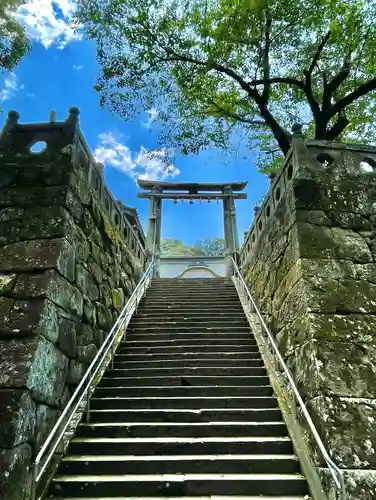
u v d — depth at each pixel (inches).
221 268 620.4
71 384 170.4
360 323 155.0
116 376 204.4
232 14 271.4
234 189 532.4
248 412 166.9
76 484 129.0
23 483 120.6
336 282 164.9
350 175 195.6
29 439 129.0
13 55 266.4
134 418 167.0
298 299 170.2
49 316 149.8
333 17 259.8
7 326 142.3
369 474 122.6
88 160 211.0
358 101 338.3
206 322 270.1
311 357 149.2
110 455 145.5
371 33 267.7
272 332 217.9
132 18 281.7
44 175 179.8
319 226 179.6
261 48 300.5
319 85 344.2
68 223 174.7
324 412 134.6
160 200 524.4
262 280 260.7
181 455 144.3
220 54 291.6
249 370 204.1
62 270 163.9
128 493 128.0
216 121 342.0
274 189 233.6
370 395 138.9
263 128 374.9
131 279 323.3
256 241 291.9
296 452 141.4
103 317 227.5
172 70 310.5
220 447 146.3
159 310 298.0
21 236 165.6
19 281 153.4
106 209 248.5
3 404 125.6
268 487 128.6
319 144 201.3
